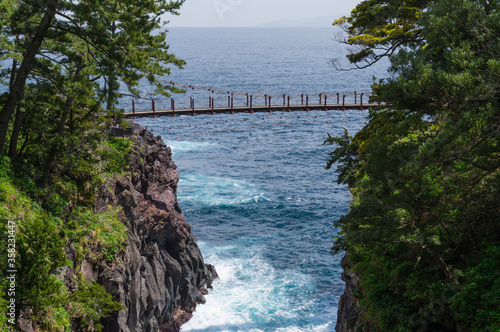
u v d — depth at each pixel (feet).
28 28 86.94
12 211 92.17
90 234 111.65
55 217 104.68
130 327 123.95
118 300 113.29
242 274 183.93
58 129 108.99
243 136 400.67
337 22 111.96
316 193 271.90
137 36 91.81
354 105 278.46
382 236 70.54
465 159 70.44
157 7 100.17
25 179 104.53
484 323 65.00
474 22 75.05
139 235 141.59
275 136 402.93
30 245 79.25
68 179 116.47
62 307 90.33
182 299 159.74
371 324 83.46
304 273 185.26
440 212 71.92
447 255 77.92
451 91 68.28
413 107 75.51
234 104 531.50
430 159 68.80
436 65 73.15
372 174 75.72
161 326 147.02
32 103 100.22
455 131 65.51
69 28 88.63
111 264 115.03
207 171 306.96
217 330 151.64
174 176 176.55
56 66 95.55
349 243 72.59
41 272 78.23
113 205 129.49
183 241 167.02
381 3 106.52
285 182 290.56
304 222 232.32
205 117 465.47
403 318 74.95
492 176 75.97
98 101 107.14
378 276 87.15
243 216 237.25
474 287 68.44
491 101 69.00
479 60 69.67
